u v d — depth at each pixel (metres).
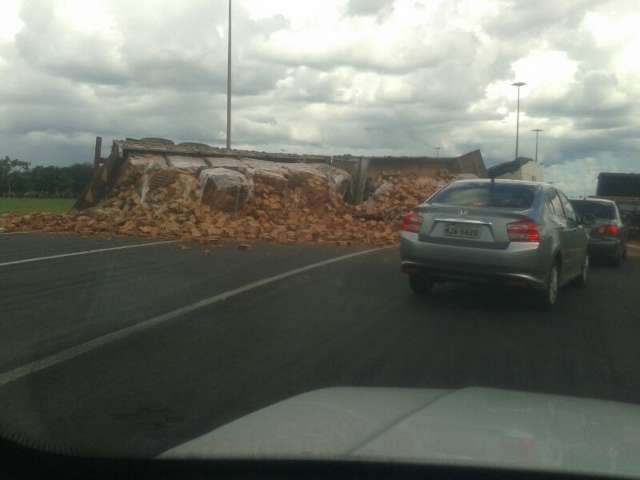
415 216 9.21
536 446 2.69
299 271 11.73
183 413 5.07
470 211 8.86
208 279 10.78
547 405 3.38
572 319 8.70
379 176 25.92
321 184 22.16
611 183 27.34
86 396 5.43
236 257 13.36
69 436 4.55
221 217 18.48
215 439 2.94
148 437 4.55
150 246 14.73
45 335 7.26
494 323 8.31
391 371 6.23
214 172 20.19
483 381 5.98
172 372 6.09
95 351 6.71
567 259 10.01
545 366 6.50
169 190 20.33
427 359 6.64
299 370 6.22
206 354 6.69
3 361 6.31
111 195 21.61
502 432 2.85
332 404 3.38
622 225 15.82
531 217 8.71
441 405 3.29
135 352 6.71
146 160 21.98
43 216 19.16
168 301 9.08
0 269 11.38
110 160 22.55
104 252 13.63
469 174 27.14
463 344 7.25
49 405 5.20
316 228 17.84
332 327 7.88
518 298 9.93
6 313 8.22
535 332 7.90
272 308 8.80
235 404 5.30
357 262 13.04
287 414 3.20
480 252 8.66
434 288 10.51
